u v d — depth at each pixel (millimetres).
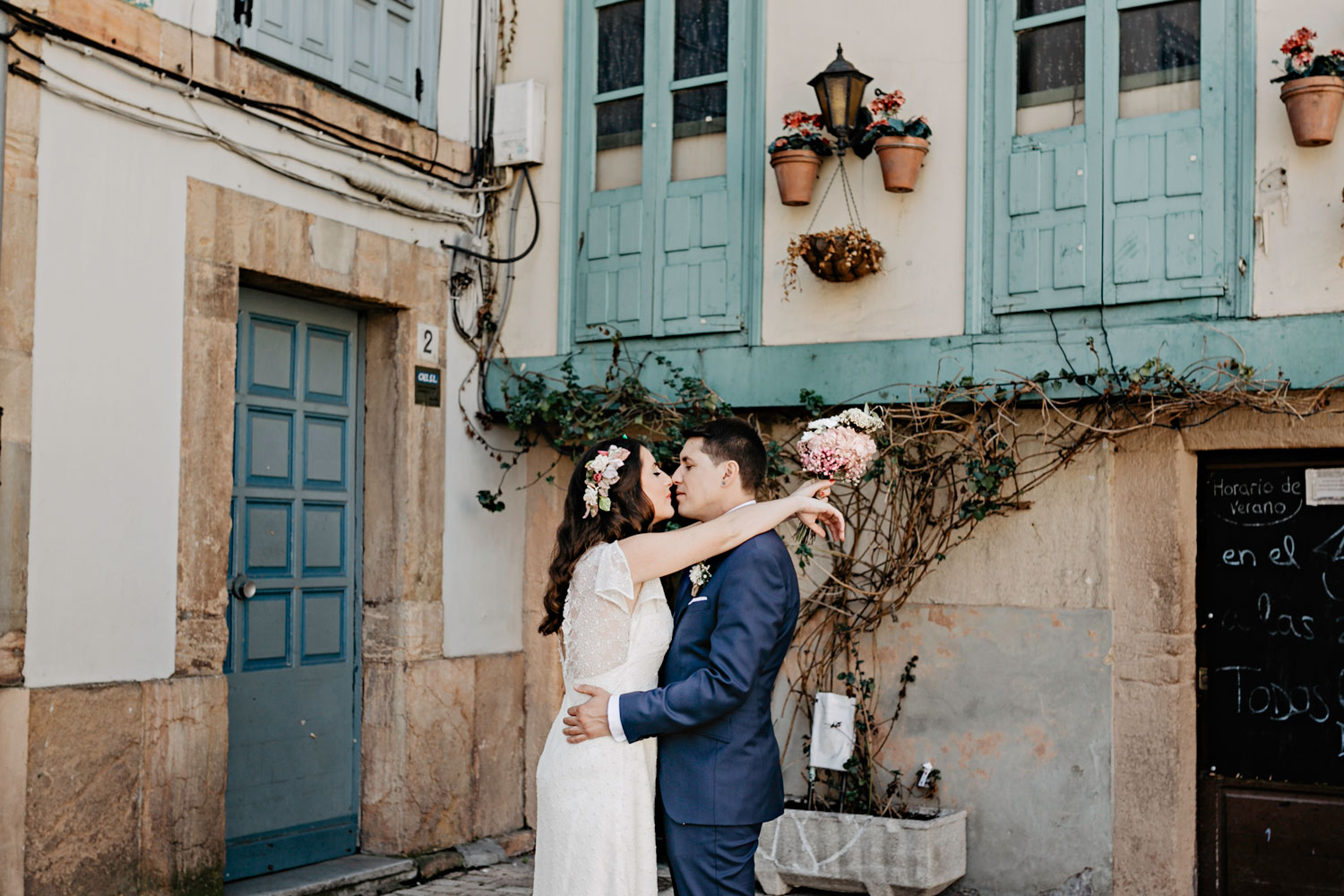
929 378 5340
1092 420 5184
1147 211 4938
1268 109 4746
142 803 4500
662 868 5867
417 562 5844
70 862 4246
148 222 4656
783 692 5824
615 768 3207
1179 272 4855
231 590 5188
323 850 5594
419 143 5973
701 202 5938
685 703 3074
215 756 4773
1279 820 5051
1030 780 5281
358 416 5945
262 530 5367
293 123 5281
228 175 5004
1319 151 4645
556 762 3270
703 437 3475
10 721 4078
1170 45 4984
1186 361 4816
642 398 5895
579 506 3383
